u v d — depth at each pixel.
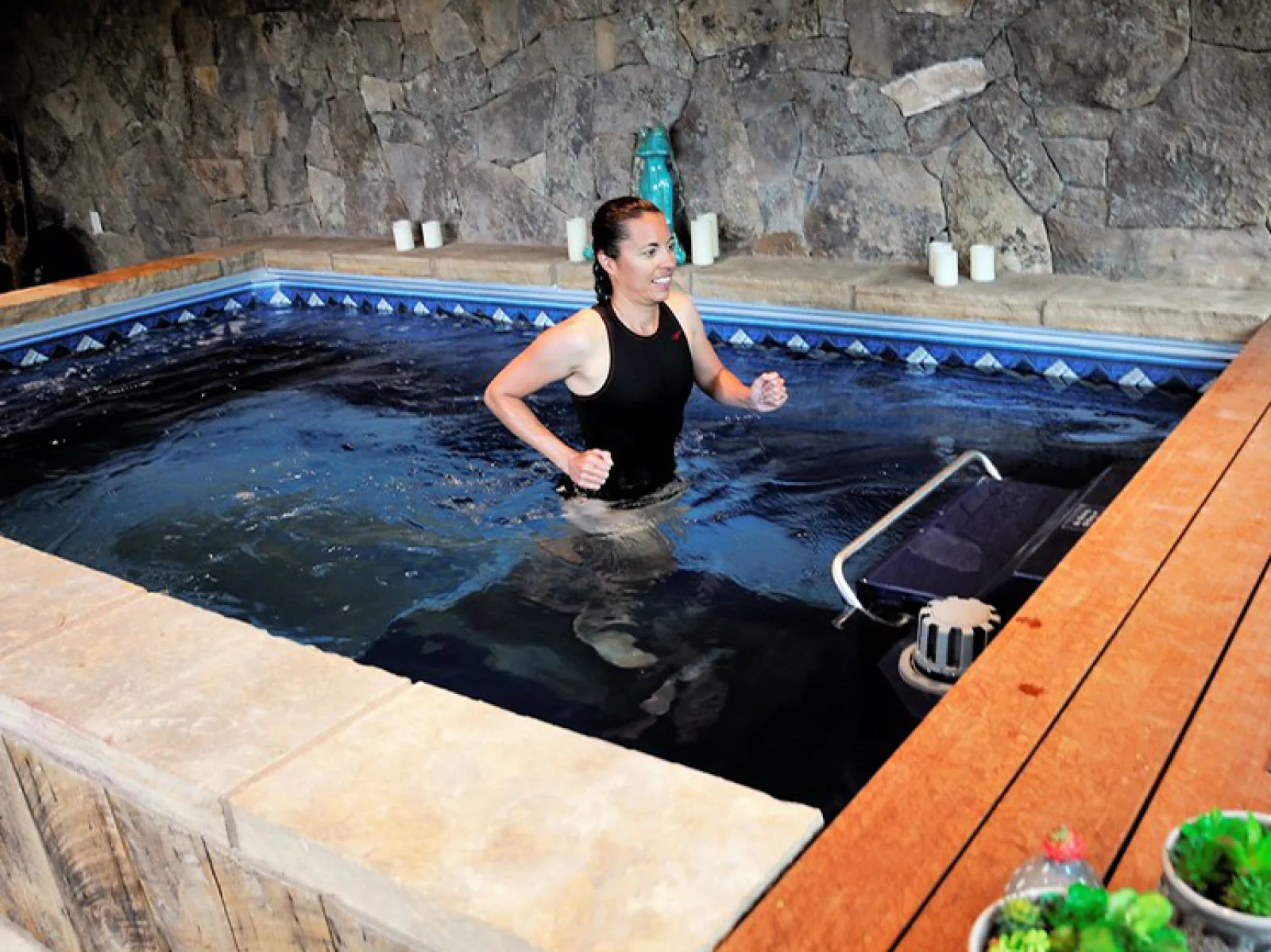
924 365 4.42
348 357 5.21
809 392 4.12
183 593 2.86
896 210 4.84
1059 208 4.41
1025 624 1.74
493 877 1.22
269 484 3.58
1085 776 1.35
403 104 6.31
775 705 2.12
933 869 1.21
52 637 1.86
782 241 5.21
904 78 4.61
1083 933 0.84
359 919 1.31
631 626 2.47
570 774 1.39
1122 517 2.14
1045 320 4.09
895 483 3.21
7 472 3.91
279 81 6.79
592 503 3.16
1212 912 0.90
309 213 7.04
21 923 2.11
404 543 3.03
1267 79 3.79
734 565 2.72
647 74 5.34
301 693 1.63
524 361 3.01
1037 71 4.28
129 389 4.89
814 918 1.15
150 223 7.89
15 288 8.30
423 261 5.88
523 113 5.86
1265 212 3.94
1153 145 4.11
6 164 8.24
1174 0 3.90
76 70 7.74
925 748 1.43
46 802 1.75
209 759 1.47
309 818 1.33
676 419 3.18
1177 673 1.57
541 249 5.98
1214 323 3.75
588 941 1.12
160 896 1.63
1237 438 2.56
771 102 5.01
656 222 2.88
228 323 6.13
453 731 1.50
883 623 2.37
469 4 5.81
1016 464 3.31
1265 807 1.27
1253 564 1.90
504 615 2.58
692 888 1.18
